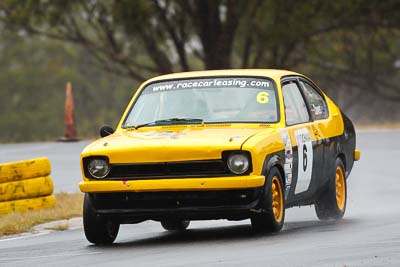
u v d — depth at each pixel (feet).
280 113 94.38
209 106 95.50
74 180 164.96
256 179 85.61
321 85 456.04
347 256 72.28
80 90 574.97
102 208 88.74
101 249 86.94
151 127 95.09
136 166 87.61
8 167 128.88
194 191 86.38
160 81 99.86
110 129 98.58
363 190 139.95
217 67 321.32
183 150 86.58
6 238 103.30
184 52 330.13
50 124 568.00
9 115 564.30
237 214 86.94
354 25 337.31
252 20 323.57
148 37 325.01
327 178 104.27
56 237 100.99
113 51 329.93
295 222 105.60
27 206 128.88
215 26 320.91
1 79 571.69
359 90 506.89
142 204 87.76
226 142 86.69
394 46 448.65
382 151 197.77
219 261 73.00
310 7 319.68
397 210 113.80
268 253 76.02
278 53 367.86
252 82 97.14
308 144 98.17
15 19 314.76
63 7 316.81
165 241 91.50
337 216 106.22
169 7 322.96
